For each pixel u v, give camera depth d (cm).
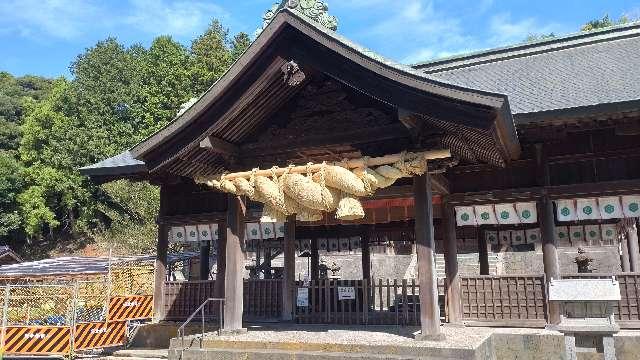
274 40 895
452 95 738
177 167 1009
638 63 1145
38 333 1267
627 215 980
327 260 2997
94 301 1548
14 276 1507
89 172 1341
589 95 971
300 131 961
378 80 821
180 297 1358
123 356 1232
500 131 770
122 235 3941
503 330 983
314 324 1155
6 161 4441
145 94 4428
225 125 938
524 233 1867
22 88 6444
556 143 1047
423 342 793
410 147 882
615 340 864
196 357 859
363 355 755
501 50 1491
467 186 1105
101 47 4844
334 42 841
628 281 973
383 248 3012
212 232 1373
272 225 1377
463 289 1096
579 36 1409
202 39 4262
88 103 4450
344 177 863
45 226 4619
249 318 1301
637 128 953
